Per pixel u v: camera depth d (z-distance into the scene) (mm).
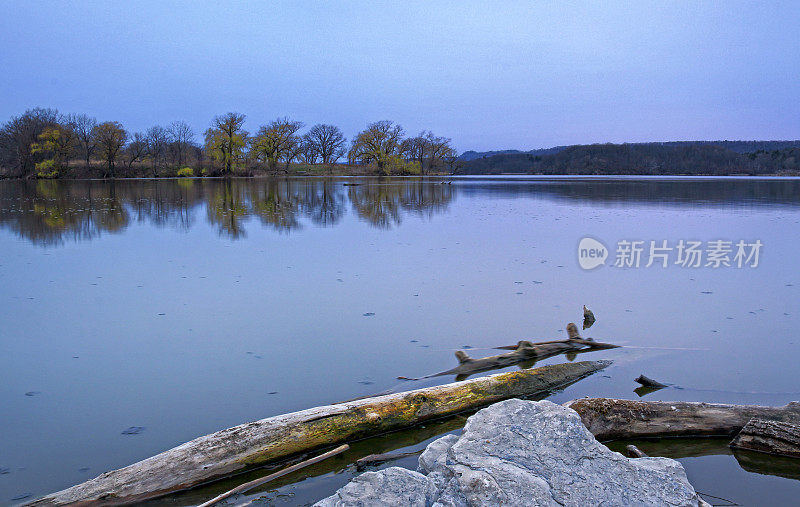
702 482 4352
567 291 10102
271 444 4625
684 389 6035
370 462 4570
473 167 171125
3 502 4023
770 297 9727
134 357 6824
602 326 8141
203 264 12469
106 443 4859
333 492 4160
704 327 8117
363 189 49812
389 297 9570
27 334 7648
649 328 8062
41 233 17750
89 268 12000
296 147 100250
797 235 17234
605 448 4035
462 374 6383
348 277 11094
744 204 30297
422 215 24453
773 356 6969
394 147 106812
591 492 3578
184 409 5473
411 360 6766
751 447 4848
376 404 5223
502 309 8898
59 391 5891
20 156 78000
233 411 5430
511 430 4145
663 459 4062
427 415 5379
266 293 9828
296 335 7625
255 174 96438
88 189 47406
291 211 26312
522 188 52594
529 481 3566
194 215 23969
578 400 5160
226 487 4273
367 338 7531
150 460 4332
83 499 4004
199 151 98750
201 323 8133
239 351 7039
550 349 7105
